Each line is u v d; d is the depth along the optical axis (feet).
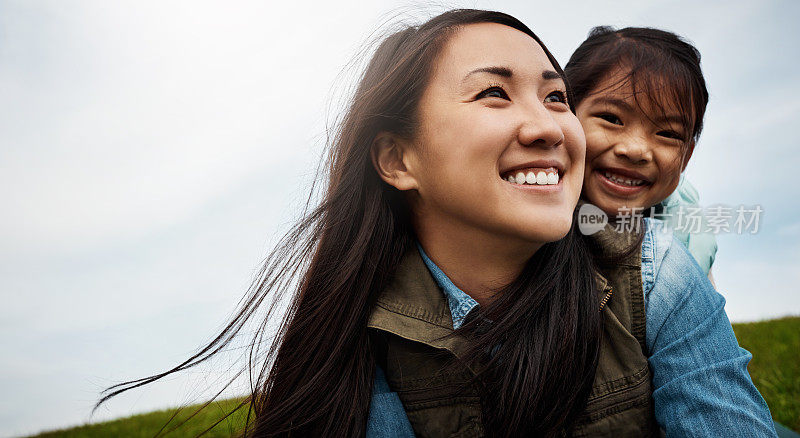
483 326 4.09
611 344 4.22
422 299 4.31
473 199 3.76
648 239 4.55
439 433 4.10
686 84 5.66
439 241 4.20
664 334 4.25
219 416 10.12
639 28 6.27
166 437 9.61
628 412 4.10
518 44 4.02
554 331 4.04
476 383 4.06
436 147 3.92
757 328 12.09
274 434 4.42
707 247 6.82
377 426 4.24
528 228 3.67
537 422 3.99
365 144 4.45
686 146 5.80
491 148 3.66
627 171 5.70
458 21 4.19
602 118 5.82
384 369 4.49
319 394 4.39
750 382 4.00
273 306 4.93
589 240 4.58
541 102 4.00
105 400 4.90
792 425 7.55
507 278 4.21
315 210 4.90
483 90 3.85
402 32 4.67
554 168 3.87
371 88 4.42
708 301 4.28
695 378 3.96
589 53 6.24
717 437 3.77
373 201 4.56
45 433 12.09
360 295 4.48
